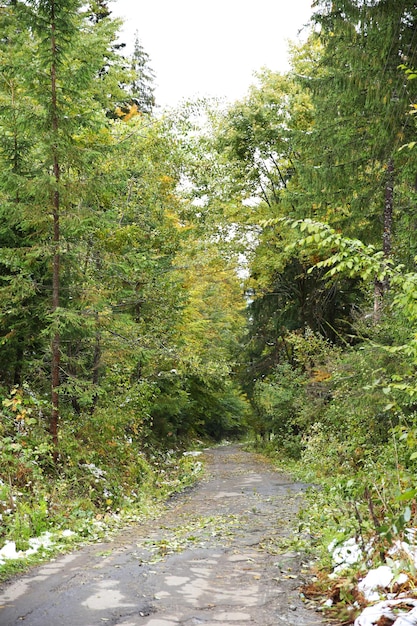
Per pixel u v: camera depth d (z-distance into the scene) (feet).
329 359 62.39
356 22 38.91
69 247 40.93
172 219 69.56
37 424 39.99
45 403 38.45
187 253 70.03
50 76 37.88
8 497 30.78
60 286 43.24
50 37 37.52
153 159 62.64
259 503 41.81
